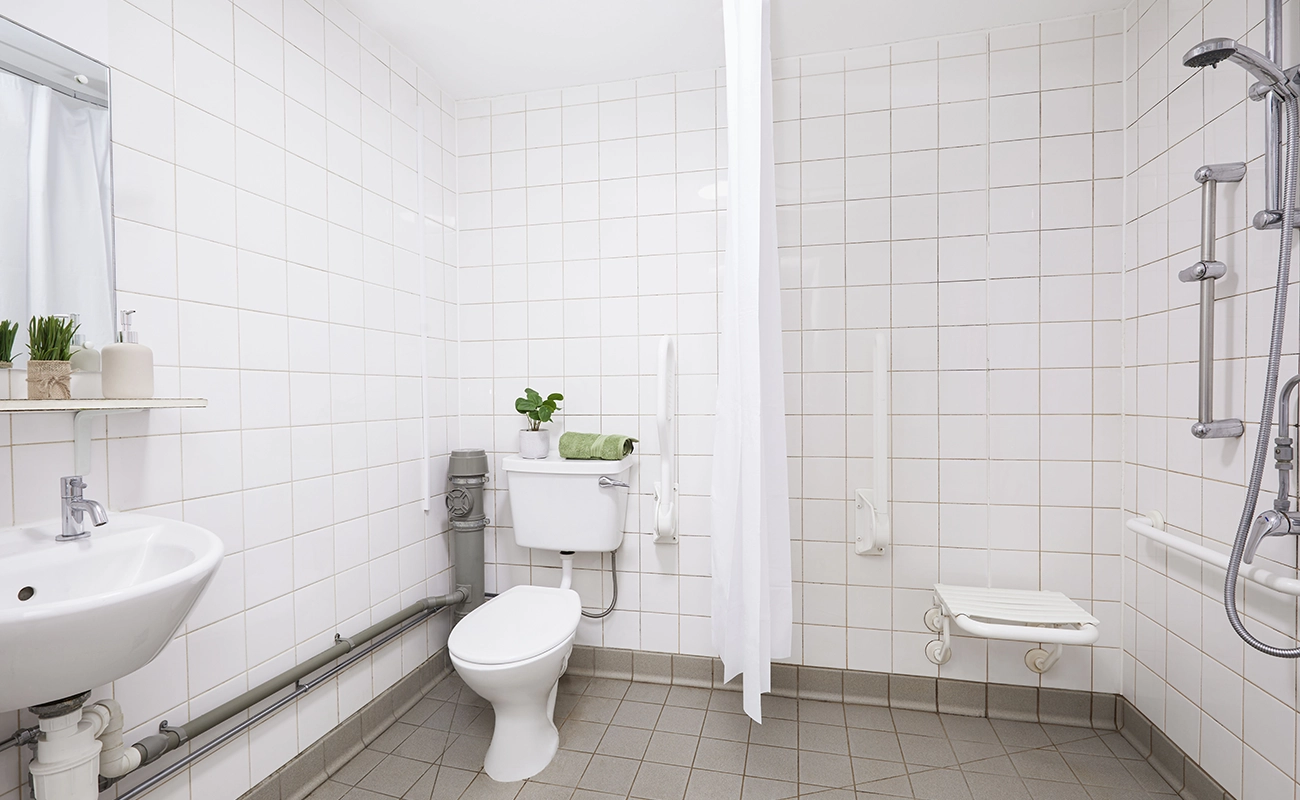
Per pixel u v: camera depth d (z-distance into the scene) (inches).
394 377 85.1
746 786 68.6
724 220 91.0
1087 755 74.1
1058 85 80.2
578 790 68.0
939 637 85.0
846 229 86.8
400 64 86.7
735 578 66.2
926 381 84.8
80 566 44.1
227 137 60.2
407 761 73.9
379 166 82.3
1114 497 79.7
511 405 99.1
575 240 96.4
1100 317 79.6
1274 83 48.0
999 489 83.0
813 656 89.1
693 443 92.3
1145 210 74.2
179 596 38.8
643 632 95.0
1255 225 51.2
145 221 52.6
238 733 59.2
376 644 79.2
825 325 87.7
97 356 48.1
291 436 67.7
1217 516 61.4
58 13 46.4
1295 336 51.8
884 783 69.1
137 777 51.8
